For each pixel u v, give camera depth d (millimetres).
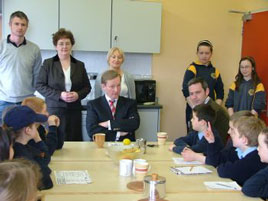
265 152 1885
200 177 2166
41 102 2580
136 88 4613
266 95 4551
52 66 3676
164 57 5070
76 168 2271
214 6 5117
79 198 1773
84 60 4934
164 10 4973
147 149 2863
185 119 5180
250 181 1885
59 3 4383
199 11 5086
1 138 1575
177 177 2150
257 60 4812
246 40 5102
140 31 4645
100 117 3271
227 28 5191
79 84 3742
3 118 1975
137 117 3336
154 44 4707
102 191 1881
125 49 4633
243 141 2254
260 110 4293
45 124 2930
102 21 4516
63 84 3652
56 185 1949
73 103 3672
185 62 5125
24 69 3734
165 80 5109
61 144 2754
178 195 1856
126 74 4039
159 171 2262
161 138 3035
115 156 2348
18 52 3697
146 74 5062
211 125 2715
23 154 1860
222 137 3047
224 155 2430
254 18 4891
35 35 4363
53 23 4387
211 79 4570
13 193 1109
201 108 2734
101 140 2828
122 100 3354
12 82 3701
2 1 4230
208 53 4520
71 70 3705
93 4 4469
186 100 4734
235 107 4449
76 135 3725
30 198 1165
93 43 4527
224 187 1992
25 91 3779
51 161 2416
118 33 4582
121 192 1876
